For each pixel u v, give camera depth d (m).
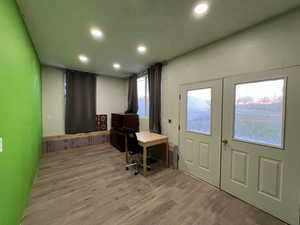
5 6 1.24
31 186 2.31
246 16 1.69
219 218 1.70
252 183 1.92
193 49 2.65
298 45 1.54
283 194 1.67
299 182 1.55
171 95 3.22
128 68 4.00
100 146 4.77
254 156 1.91
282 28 1.64
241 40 2.01
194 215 1.75
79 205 1.91
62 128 4.23
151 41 2.36
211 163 2.43
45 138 3.86
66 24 1.89
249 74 1.93
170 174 2.83
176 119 3.10
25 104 1.93
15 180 1.46
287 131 1.63
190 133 2.79
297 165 1.57
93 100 4.68
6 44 1.26
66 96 4.18
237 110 2.09
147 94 4.34
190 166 2.80
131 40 2.32
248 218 1.71
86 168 3.07
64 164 3.28
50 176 2.71
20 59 1.68
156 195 2.14
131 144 3.06
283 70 1.64
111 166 3.18
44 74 3.89
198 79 2.61
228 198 2.08
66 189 2.28
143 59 3.23
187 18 1.74
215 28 1.96
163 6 1.53
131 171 2.95
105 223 1.61
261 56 1.81
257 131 1.89
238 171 2.07
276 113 1.72
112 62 3.46
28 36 2.10
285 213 1.65
